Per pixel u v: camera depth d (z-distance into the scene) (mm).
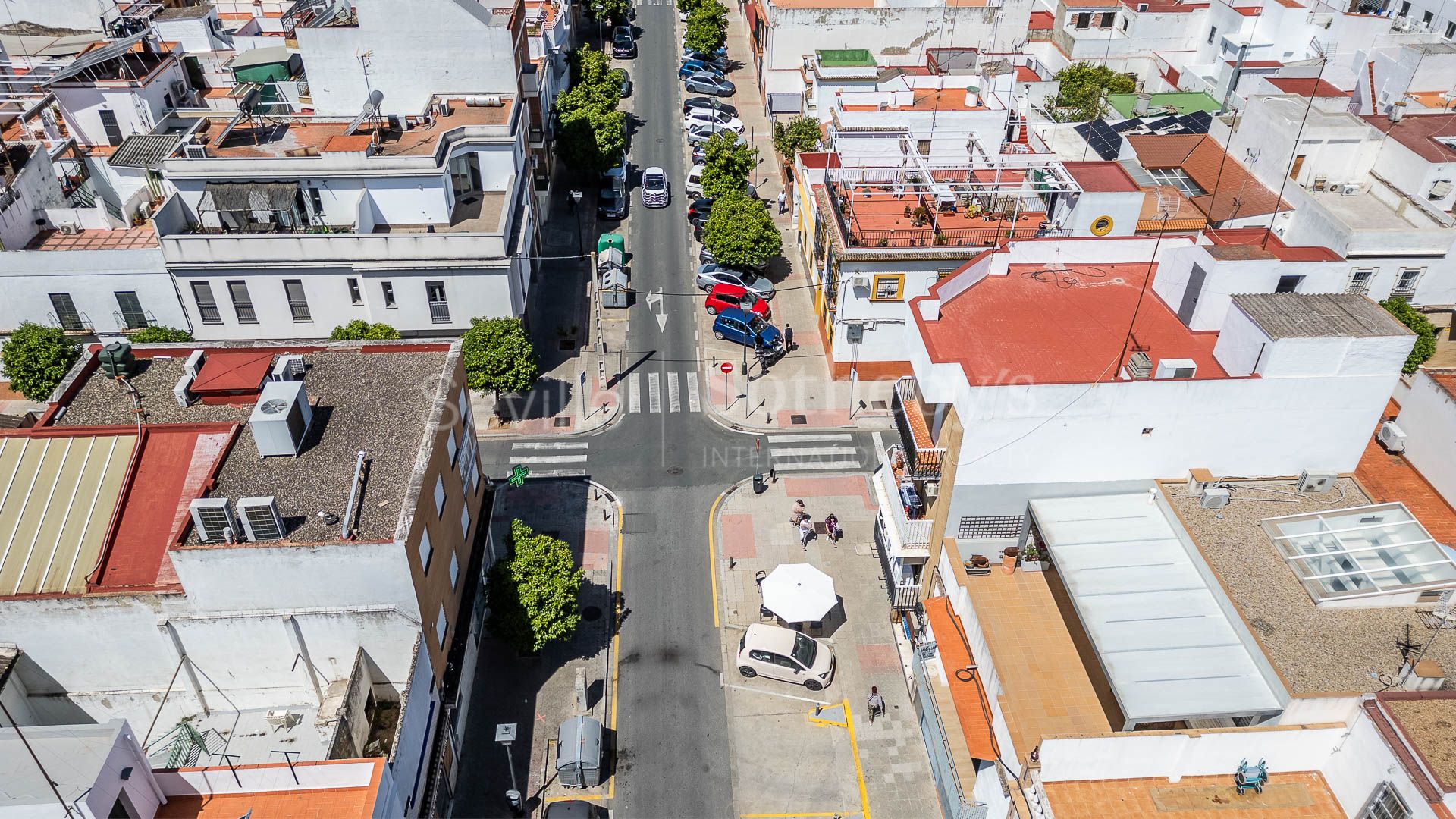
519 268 47750
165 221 43500
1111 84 73000
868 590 39594
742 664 35625
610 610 38469
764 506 43719
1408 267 46250
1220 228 46969
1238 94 65562
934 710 31047
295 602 27469
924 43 78688
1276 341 27703
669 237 64562
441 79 51375
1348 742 23359
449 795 31188
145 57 59188
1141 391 28516
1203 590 27594
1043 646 29203
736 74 91188
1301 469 30750
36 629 27219
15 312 45219
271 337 46531
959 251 46094
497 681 35312
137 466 29469
